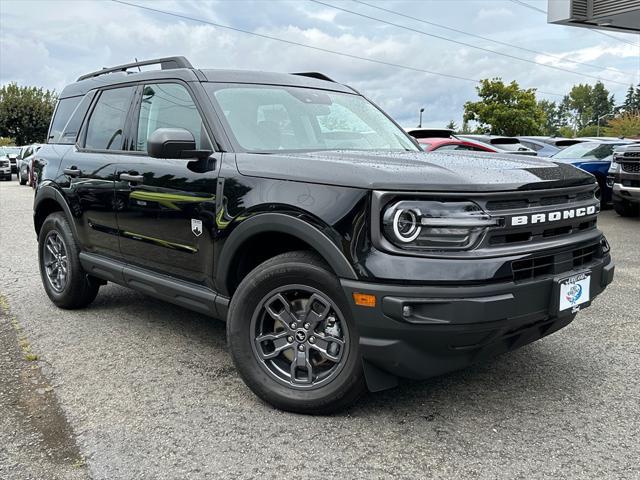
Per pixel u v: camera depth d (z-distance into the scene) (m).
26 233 9.42
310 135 3.79
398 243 2.60
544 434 2.82
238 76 3.87
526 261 2.71
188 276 3.57
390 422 2.94
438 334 2.56
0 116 56.44
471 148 9.84
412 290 2.54
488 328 2.58
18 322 4.61
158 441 2.77
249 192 3.08
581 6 15.37
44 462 2.60
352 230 2.67
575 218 3.00
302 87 4.12
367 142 3.99
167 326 4.49
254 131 3.53
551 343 4.09
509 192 2.68
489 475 2.48
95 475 2.50
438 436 2.80
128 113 4.21
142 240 3.86
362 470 2.52
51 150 5.07
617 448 2.69
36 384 3.42
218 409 3.09
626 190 10.16
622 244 8.14
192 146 3.29
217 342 4.14
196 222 3.38
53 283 5.01
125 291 5.57
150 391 3.32
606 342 4.10
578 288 2.92
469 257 2.57
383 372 2.79
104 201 4.17
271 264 2.98
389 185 2.61
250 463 2.58
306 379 3.00
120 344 4.09
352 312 2.68
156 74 4.05
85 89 5.15
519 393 3.27
